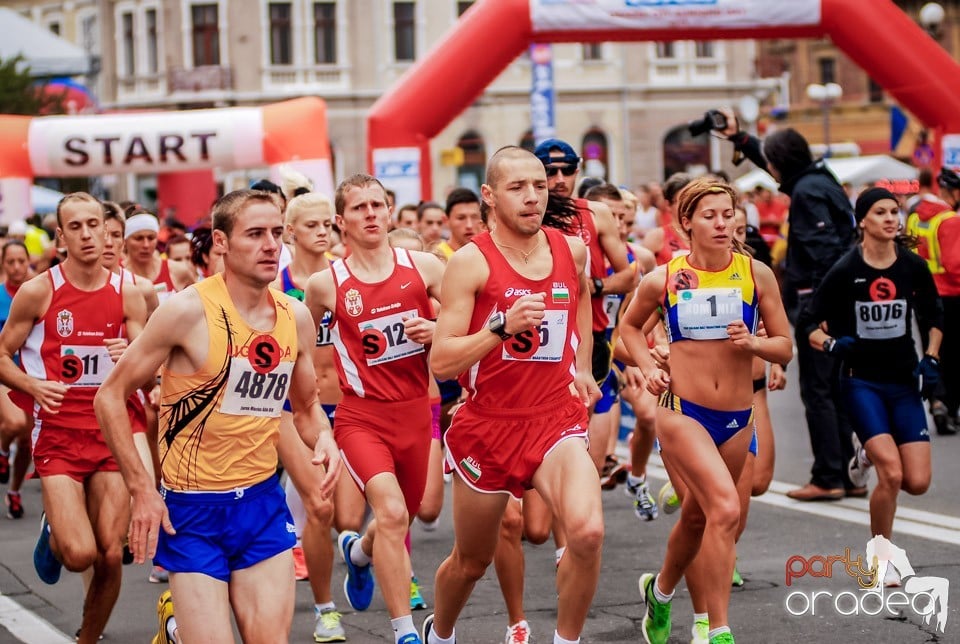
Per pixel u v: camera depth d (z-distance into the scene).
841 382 15.05
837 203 19.33
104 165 33.84
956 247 25.52
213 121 33.78
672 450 12.30
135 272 19.91
